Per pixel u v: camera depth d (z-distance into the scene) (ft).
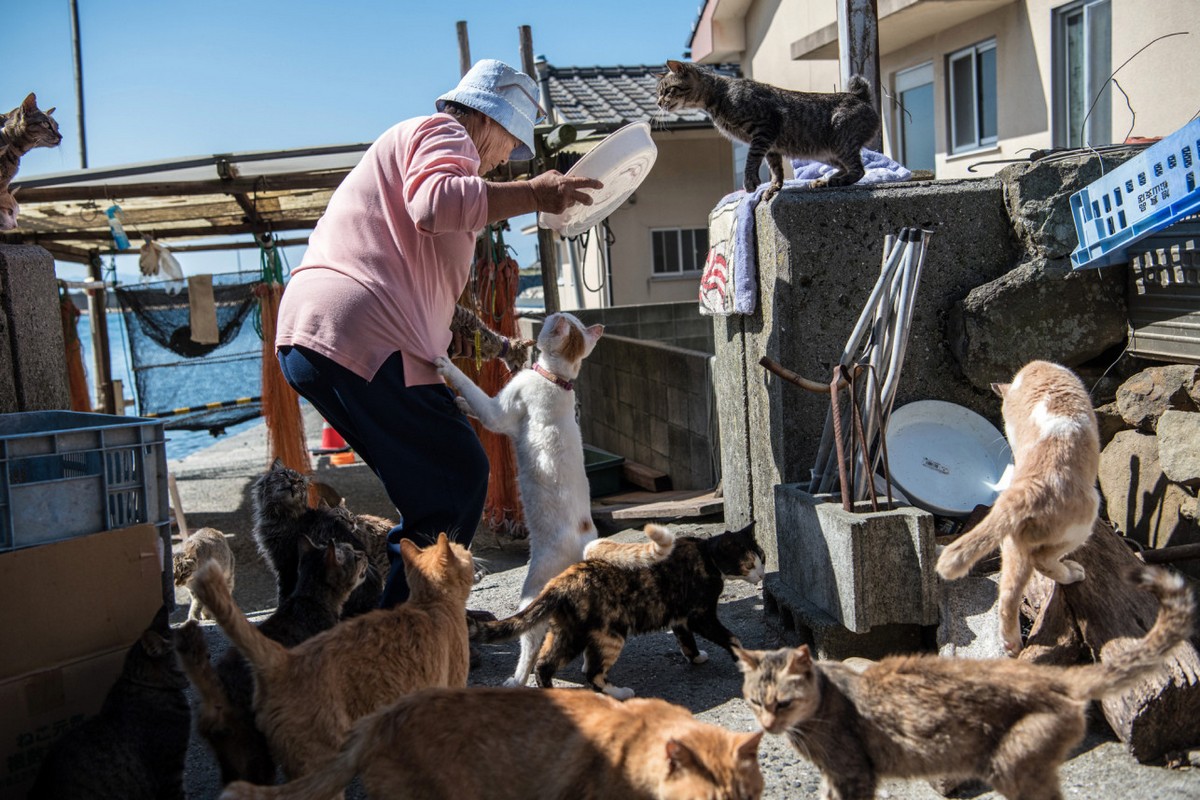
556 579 12.23
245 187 22.36
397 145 12.13
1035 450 10.64
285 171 22.49
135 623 10.93
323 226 12.44
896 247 13.69
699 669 13.41
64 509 11.31
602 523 21.58
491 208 11.69
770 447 16.22
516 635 11.85
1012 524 10.05
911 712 8.63
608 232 29.68
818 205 15.35
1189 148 12.03
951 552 10.05
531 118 13.48
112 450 11.99
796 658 8.61
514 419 13.48
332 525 14.83
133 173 21.45
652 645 14.48
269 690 8.65
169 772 9.77
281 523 14.85
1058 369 11.77
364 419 11.91
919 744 8.62
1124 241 13.44
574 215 15.17
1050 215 15.03
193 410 31.50
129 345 31.30
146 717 9.57
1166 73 24.66
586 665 12.44
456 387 12.91
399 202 12.07
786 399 15.58
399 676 9.30
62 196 21.62
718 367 18.86
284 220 31.19
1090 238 14.15
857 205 15.44
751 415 17.03
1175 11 24.25
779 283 15.43
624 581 12.45
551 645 12.17
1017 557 10.56
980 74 32.65
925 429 15.42
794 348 15.51
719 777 7.32
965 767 8.64
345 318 11.73
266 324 24.27
